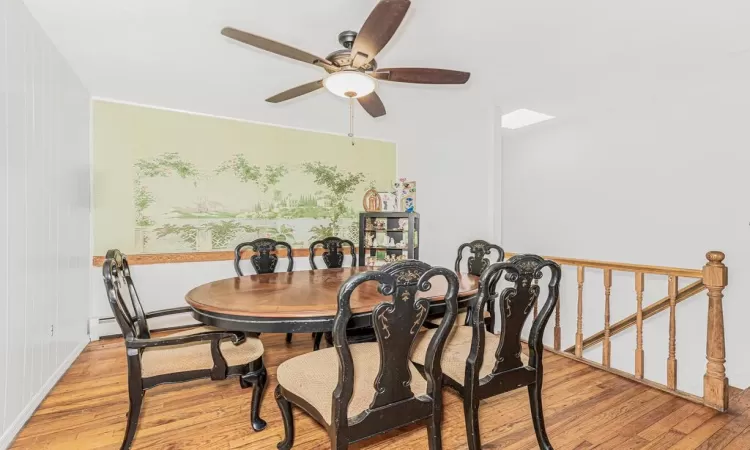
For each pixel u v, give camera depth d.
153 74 2.84
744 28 2.19
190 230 3.73
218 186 3.87
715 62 2.71
